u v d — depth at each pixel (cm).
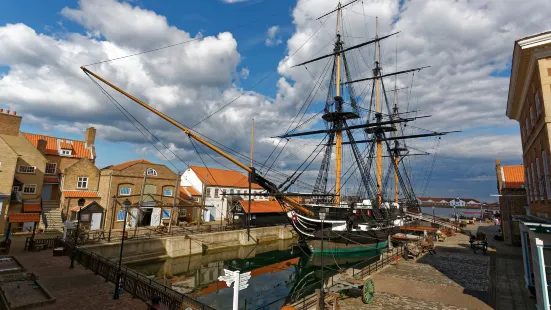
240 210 5184
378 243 3844
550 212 1305
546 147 1220
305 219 3250
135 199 4072
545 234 1167
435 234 4069
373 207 3956
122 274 1509
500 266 2295
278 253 4084
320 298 1298
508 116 2294
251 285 2564
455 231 4847
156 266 3062
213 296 2222
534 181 1666
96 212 3675
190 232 3844
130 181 4081
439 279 1916
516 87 1686
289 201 2973
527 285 1588
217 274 2938
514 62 1470
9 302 1202
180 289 2361
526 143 1855
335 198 3953
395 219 4581
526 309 1388
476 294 1609
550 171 1192
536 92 1352
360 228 3509
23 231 3100
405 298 1551
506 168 3888
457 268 2228
